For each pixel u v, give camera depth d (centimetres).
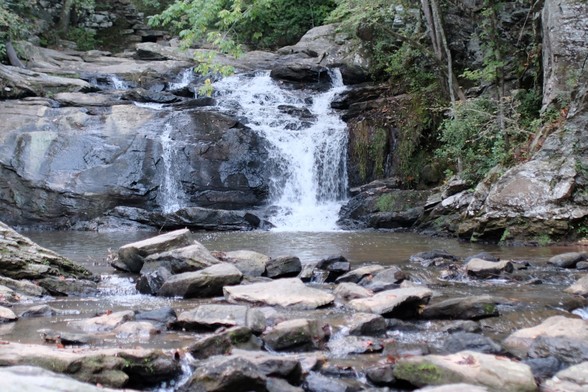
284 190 1666
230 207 1609
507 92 1493
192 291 718
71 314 634
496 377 425
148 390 438
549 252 1003
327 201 1694
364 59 1958
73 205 1515
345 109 1862
